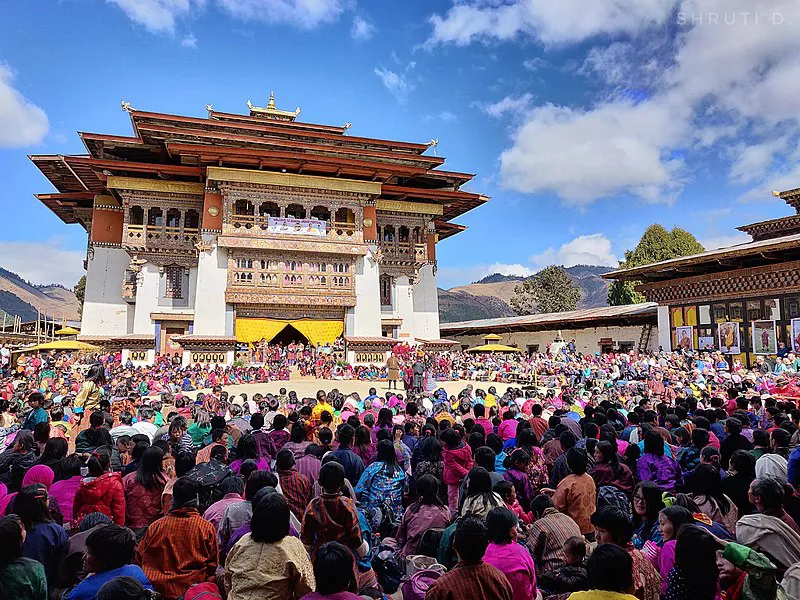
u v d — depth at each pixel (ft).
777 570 17.19
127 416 45.57
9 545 15.37
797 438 32.01
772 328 109.19
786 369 98.12
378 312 138.21
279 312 133.49
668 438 34.04
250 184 130.62
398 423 42.78
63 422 48.73
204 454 30.19
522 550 17.60
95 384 62.13
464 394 63.62
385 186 149.59
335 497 19.98
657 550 19.27
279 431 35.47
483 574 14.79
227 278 128.26
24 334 190.49
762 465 25.48
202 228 128.26
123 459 31.68
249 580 15.89
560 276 285.43
